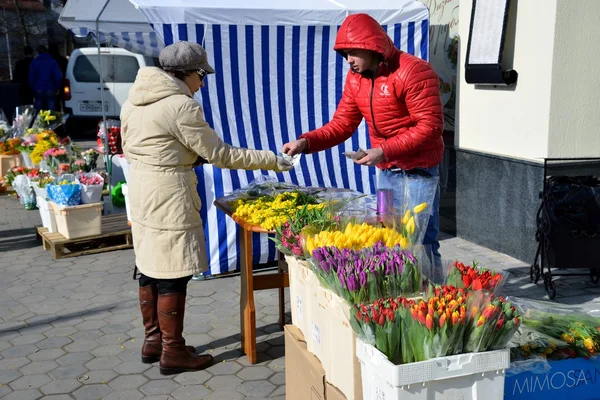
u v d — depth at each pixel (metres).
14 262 6.37
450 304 2.40
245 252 4.06
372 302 2.69
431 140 3.73
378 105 3.85
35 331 4.70
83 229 6.44
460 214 6.77
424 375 2.30
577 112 5.52
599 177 5.61
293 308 3.44
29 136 9.38
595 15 5.41
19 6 19.38
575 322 2.96
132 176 3.82
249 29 5.58
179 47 3.70
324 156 6.06
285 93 5.84
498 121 6.12
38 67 14.12
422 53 6.04
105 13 7.68
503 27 5.82
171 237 3.75
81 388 3.86
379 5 5.95
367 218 3.43
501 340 2.42
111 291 5.50
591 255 4.95
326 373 2.94
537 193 5.61
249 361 4.15
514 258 5.99
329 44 5.81
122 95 14.38
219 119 5.72
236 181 5.77
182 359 4.00
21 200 8.80
